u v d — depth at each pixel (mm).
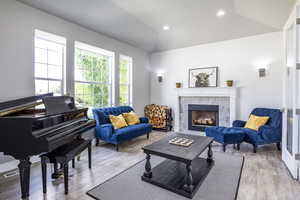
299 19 2336
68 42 3465
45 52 3258
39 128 1957
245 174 2461
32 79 2924
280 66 3957
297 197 1926
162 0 2951
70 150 2121
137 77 5418
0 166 2549
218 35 4383
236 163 2832
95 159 3043
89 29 3869
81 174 2465
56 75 3420
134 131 3836
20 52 2762
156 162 2896
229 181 2252
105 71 4570
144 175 2289
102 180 2295
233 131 3477
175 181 2158
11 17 2645
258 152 3377
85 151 3451
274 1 2734
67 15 3262
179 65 5395
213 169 2604
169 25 3928
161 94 5777
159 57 5789
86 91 4094
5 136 1890
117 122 3861
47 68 3283
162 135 4816
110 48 4430
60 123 2342
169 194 1966
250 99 4312
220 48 4711
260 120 3621
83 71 4039
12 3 2650
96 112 3846
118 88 4730
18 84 2746
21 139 1857
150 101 5992
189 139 2621
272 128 3363
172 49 5496
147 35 4469
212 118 4961
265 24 3686
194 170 2443
